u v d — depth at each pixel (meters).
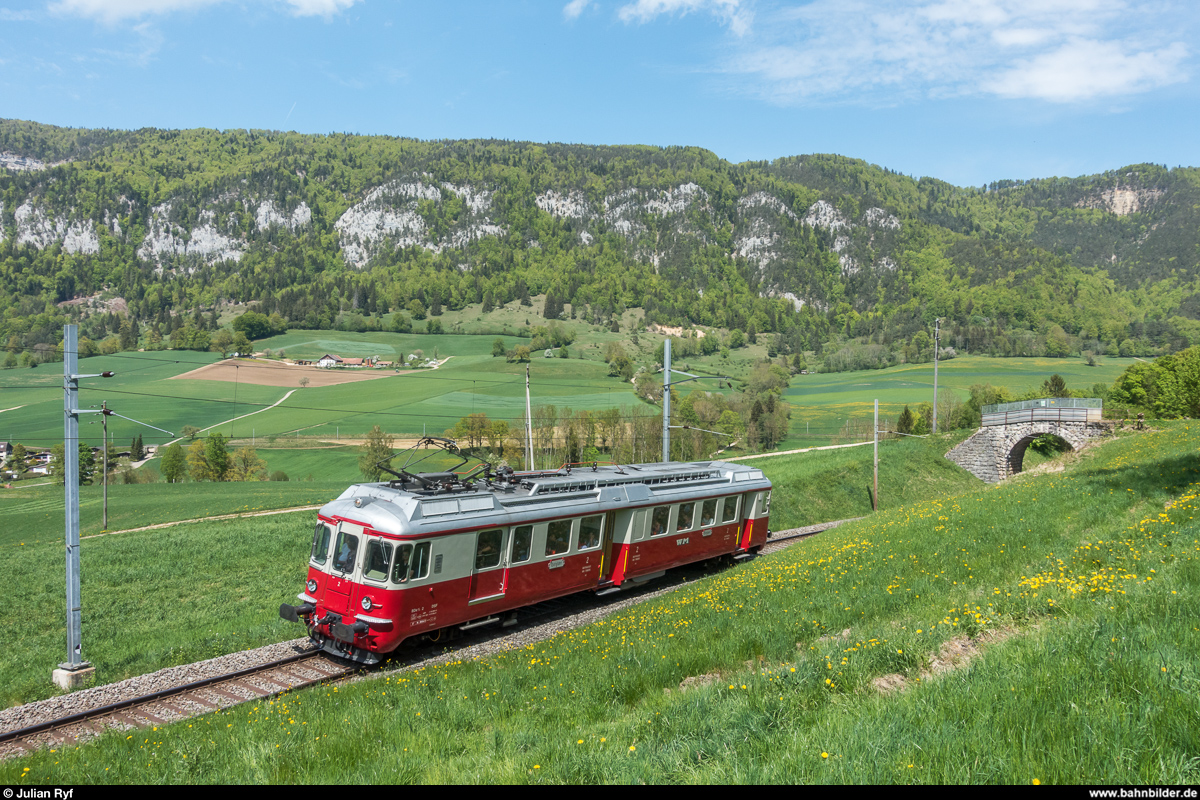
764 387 180.38
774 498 47.00
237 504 61.44
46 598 28.03
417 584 16.98
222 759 9.37
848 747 6.09
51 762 10.29
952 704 6.83
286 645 18.83
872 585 16.39
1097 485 26.19
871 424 126.19
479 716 10.70
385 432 123.56
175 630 23.44
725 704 8.60
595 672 12.23
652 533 24.25
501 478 21.17
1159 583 10.65
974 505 26.73
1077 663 7.36
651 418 105.88
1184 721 5.61
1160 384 84.25
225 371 177.12
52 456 116.88
